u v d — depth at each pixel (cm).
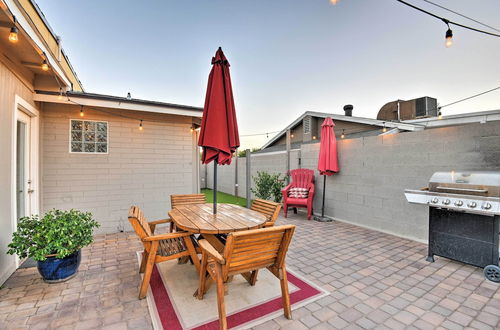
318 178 589
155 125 487
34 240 239
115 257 328
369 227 470
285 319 196
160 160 491
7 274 265
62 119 416
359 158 488
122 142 459
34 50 279
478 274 276
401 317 199
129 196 465
